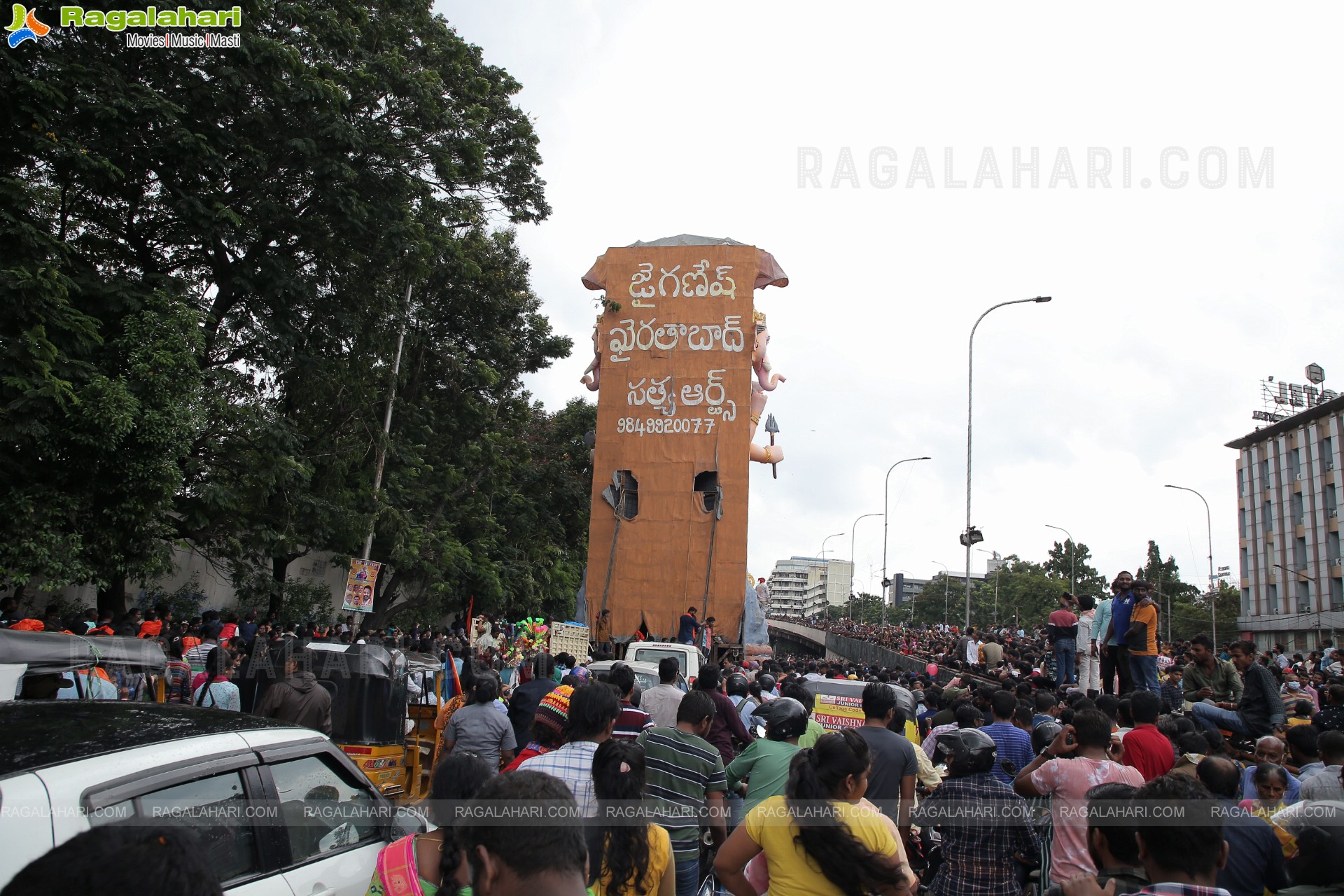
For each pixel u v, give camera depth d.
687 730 5.50
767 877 3.75
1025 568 108.94
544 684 8.61
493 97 24.41
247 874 3.80
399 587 28.11
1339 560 52.12
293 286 16.95
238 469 17.03
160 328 13.91
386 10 20.41
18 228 12.03
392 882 3.49
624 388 20.62
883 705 5.86
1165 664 19.33
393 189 17.88
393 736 9.37
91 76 13.74
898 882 3.50
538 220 25.77
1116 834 3.72
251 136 16.50
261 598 21.92
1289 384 64.62
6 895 1.90
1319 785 5.40
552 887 2.53
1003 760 6.89
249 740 4.11
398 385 24.83
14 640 5.93
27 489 12.34
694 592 19.45
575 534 35.00
